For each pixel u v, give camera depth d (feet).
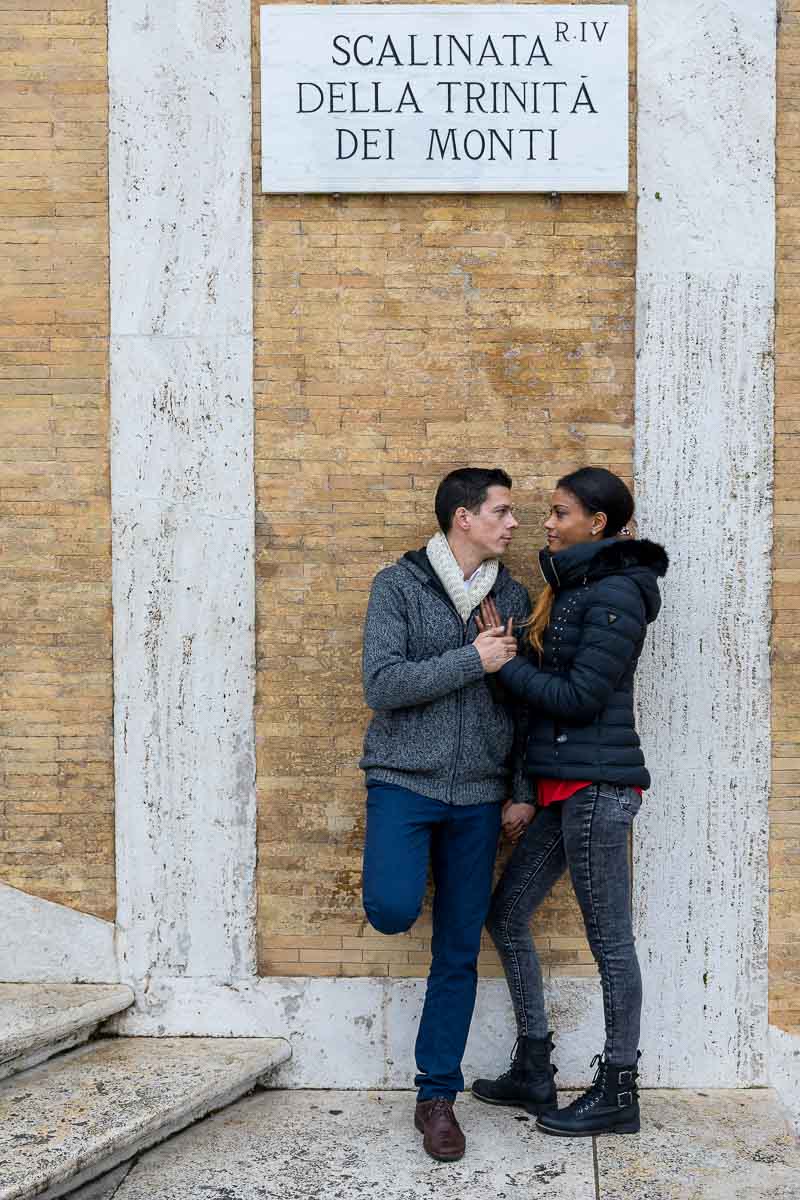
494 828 11.51
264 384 12.62
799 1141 11.48
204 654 12.68
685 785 12.62
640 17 12.32
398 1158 10.98
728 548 12.55
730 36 12.31
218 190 12.48
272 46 12.31
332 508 12.64
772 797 12.64
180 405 12.59
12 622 12.76
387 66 12.33
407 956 12.67
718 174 12.39
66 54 12.52
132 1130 10.54
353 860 12.71
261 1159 10.93
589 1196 10.33
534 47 12.30
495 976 12.62
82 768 12.80
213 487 12.62
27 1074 11.66
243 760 12.68
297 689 12.71
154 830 12.73
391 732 11.41
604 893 11.02
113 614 12.71
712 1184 10.55
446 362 12.59
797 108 12.41
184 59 12.41
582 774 10.84
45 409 12.67
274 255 12.58
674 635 12.58
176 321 12.55
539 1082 11.91
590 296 12.54
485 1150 11.14
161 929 12.75
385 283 12.57
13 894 12.83
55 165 12.58
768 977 12.67
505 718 11.68
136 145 12.48
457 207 12.54
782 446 12.55
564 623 11.02
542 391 12.58
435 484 12.62
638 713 12.61
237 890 12.71
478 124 12.35
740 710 12.59
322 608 12.68
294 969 12.73
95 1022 12.43
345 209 12.54
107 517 12.72
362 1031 12.63
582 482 11.28
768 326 12.44
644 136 12.37
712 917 12.63
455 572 11.41
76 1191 10.25
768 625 12.57
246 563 12.63
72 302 12.63
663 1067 12.65
